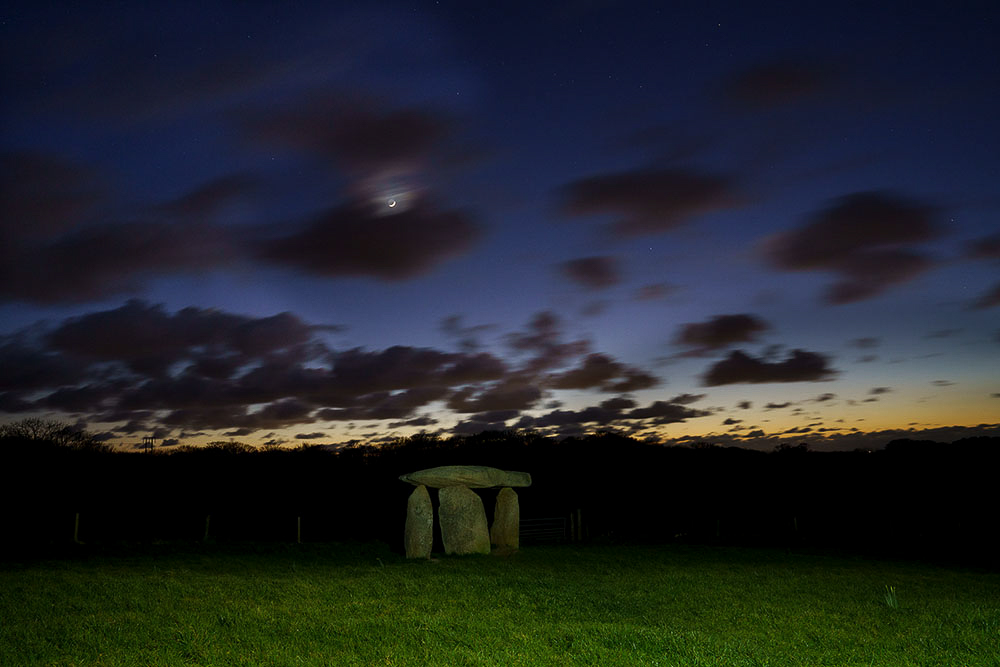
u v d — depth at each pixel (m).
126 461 33.38
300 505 33.06
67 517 28.27
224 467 34.97
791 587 17.50
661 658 10.30
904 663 10.34
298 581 16.86
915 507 35.22
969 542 30.62
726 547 29.19
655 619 13.21
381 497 35.03
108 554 23.36
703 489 37.81
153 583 16.11
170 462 34.03
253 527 30.92
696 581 18.25
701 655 10.46
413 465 39.12
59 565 20.06
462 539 24.09
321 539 29.11
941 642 11.66
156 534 29.02
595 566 21.31
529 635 11.59
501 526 25.86
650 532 34.09
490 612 13.39
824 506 36.50
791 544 31.23
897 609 14.60
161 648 10.43
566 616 13.27
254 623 12.07
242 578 17.44
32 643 10.52
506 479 25.30
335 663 9.84
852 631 12.42
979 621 13.45
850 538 32.78
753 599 15.62
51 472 31.11
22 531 27.16
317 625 11.99
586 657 10.34
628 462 41.12
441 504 24.72
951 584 19.06
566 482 38.38
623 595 15.67
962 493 35.56
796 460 41.78
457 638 11.31
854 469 39.78
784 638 11.85
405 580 17.16
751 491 37.97
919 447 40.22
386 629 11.79
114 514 29.67
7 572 18.08
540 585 16.83
